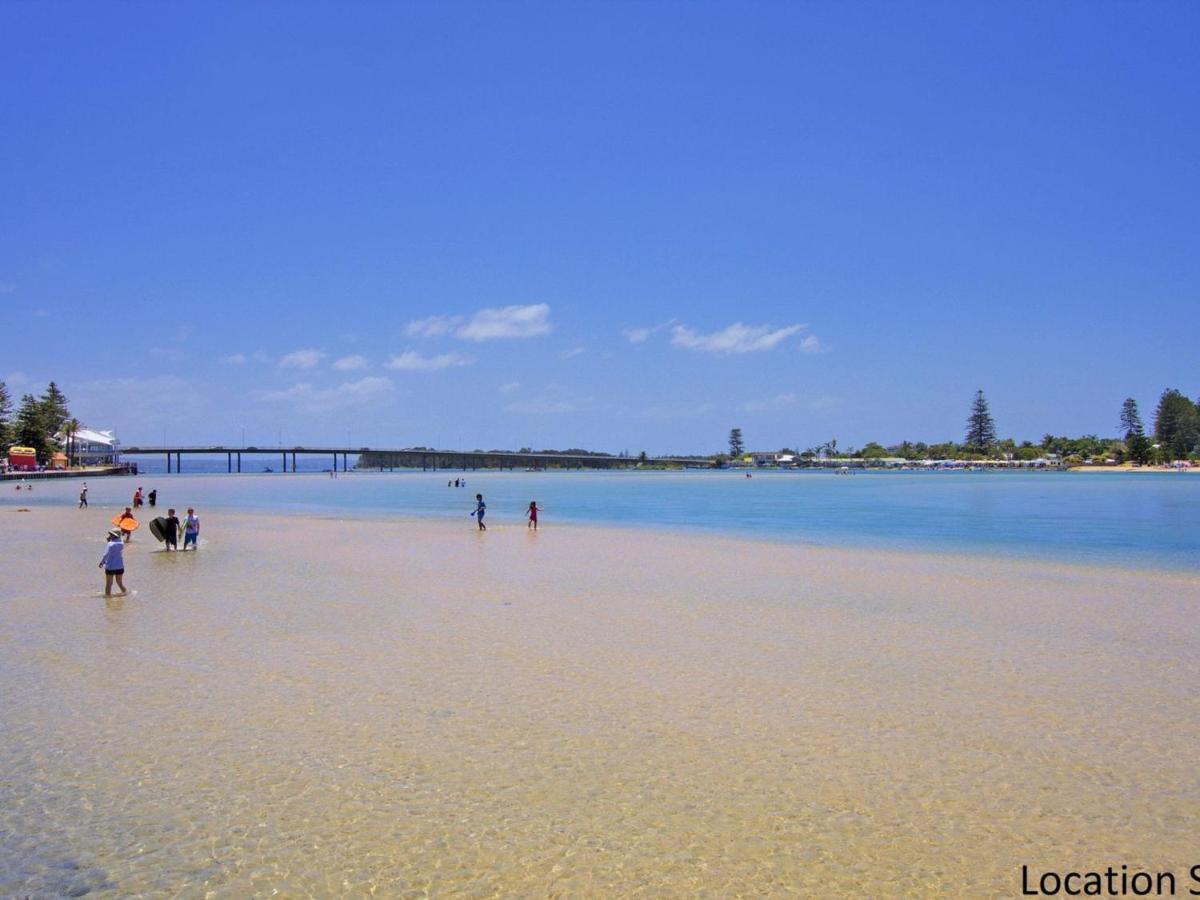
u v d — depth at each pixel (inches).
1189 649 614.9
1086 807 338.6
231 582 932.0
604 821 323.0
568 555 1241.4
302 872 284.8
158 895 270.5
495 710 455.8
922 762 384.5
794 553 1288.1
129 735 411.8
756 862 293.9
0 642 615.2
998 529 1824.6
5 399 5910.4
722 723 436.5
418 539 1497.3
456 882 279.9
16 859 291.4
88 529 1622.8
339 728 424.2
